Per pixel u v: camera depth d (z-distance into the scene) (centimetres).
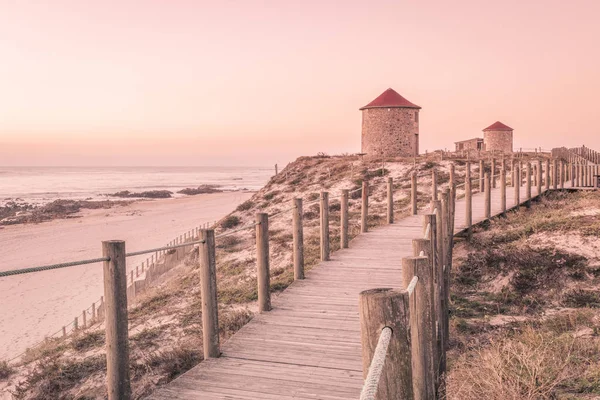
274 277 1409
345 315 814
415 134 5225
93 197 11025
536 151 5022
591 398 539
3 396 988
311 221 2422
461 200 2206
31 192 12488
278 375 600
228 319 930
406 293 260
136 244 4650
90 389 857
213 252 670
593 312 950
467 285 1280
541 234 1438
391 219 1733
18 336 2114
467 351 814
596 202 1855
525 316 1027
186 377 599
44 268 436
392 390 251
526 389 556
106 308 499
